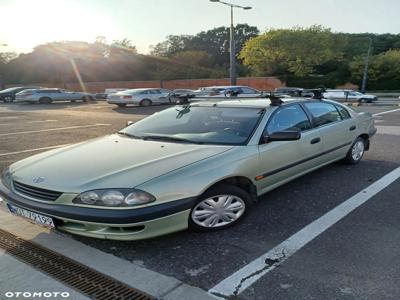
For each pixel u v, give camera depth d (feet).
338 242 11.07
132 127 15.46
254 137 12.88
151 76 210.38
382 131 33.09
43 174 10.87
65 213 9.86
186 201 10.41
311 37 174.40
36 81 212.02
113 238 9.94
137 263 10.16
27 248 11.04
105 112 63.62
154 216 9.86
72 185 10.09
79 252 10.77
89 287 9.09
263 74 182.19
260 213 13.34
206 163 11.18
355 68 170.60
